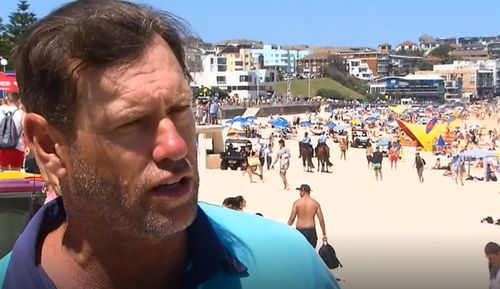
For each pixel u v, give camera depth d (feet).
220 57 628.69
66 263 5.94
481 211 87.86
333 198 99.35
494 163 165.48
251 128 270.05
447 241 58.34
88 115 5.13
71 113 5.21
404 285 38.88
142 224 5.25
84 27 5.12
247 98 541.34
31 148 5.65
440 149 222.89
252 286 5.97
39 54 5.24
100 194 5.25
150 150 5.14
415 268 43.91
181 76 5.44
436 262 46.16
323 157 148.56
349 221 73.56
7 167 23.50
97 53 5.07
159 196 5.18
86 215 5.46
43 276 5.89
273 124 332.60
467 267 44.47
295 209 41.91
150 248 5.60
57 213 6.47
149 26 5.36
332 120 436.35
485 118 472.44
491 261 30.58
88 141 5.20
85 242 5.74
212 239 5.88
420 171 135.33
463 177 142.20
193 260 5.87
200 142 130.11
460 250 52.44
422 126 252.62
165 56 5.37
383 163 185.37
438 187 123.75
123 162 5.12
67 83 5.18
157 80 5.18
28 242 6.03
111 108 5.07
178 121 5.32
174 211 5.25
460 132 265.95
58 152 5.48
